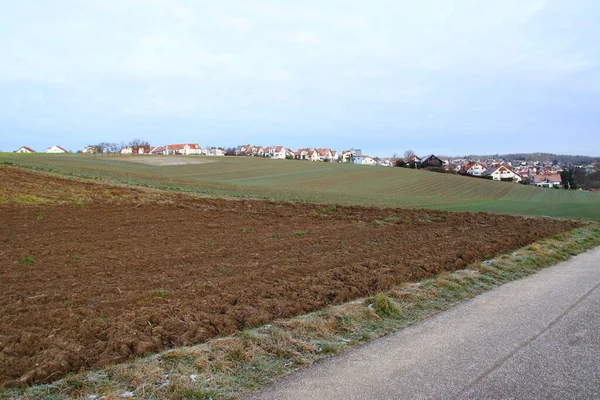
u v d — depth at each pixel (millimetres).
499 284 8852
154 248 12336
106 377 4469
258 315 6430
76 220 16812
